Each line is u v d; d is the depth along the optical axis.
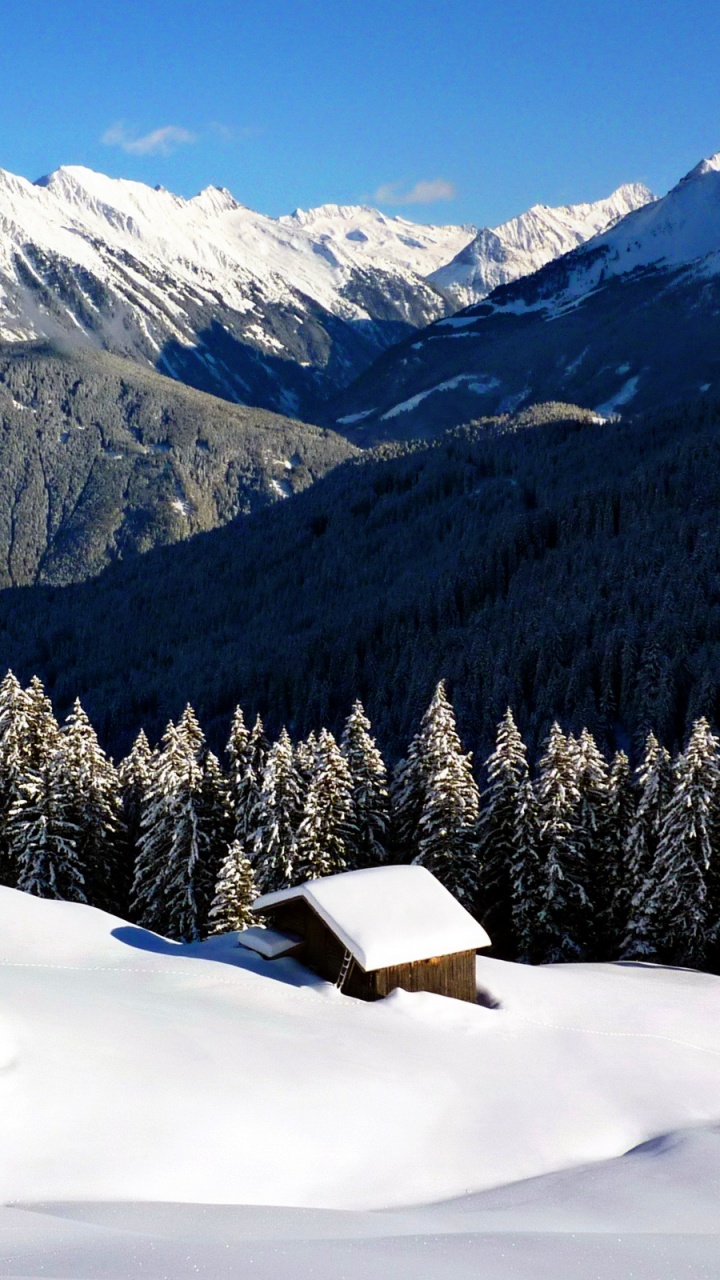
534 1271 12.66
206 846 52.97
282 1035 24.73
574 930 51.28
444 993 30.72
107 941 32.31
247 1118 20.03
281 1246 12.95
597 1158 22.50
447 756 51.75
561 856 50.50
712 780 47.41
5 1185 16.36
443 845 50.75
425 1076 24.14
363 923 30.12
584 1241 14.51
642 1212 18.20
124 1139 18.34
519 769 53.09
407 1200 18.94
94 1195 16.59
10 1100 18.44
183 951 32.78
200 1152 18.56
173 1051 22.03
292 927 32.84
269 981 29.81
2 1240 12.77
